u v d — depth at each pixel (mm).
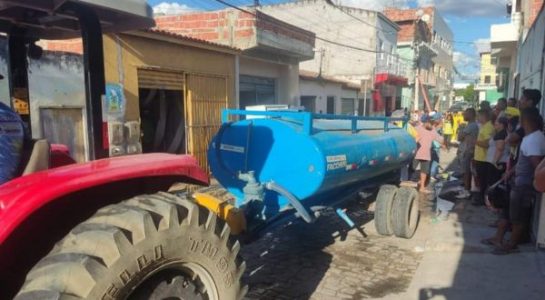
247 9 13781
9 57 3314
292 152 5238
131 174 2414
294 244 6461
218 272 2637
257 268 5535
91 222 2205
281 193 5027
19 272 2432
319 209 5500
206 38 13562
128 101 9312
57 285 1888
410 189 6812
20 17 3066
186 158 2840
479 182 8570
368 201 7824
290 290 4895
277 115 5602
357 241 6602
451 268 5348
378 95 27438
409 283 5027
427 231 7008
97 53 2734
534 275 5027
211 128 11672
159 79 10086
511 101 9766
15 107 3307
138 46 9430
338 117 5797
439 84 48375
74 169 2299
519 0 20391
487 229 6934
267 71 15539
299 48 15523
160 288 2385
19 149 2391
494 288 4742
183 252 2400
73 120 8531
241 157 5633
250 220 4816
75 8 2643
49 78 8008
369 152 6160
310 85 19172
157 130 11039
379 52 27500
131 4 2615
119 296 2066
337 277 5254
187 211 2469
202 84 11367
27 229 2342
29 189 2021
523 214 5598
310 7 27672
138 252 2135
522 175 5477
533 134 5336
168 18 14141
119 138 8172
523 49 14641
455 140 21281
